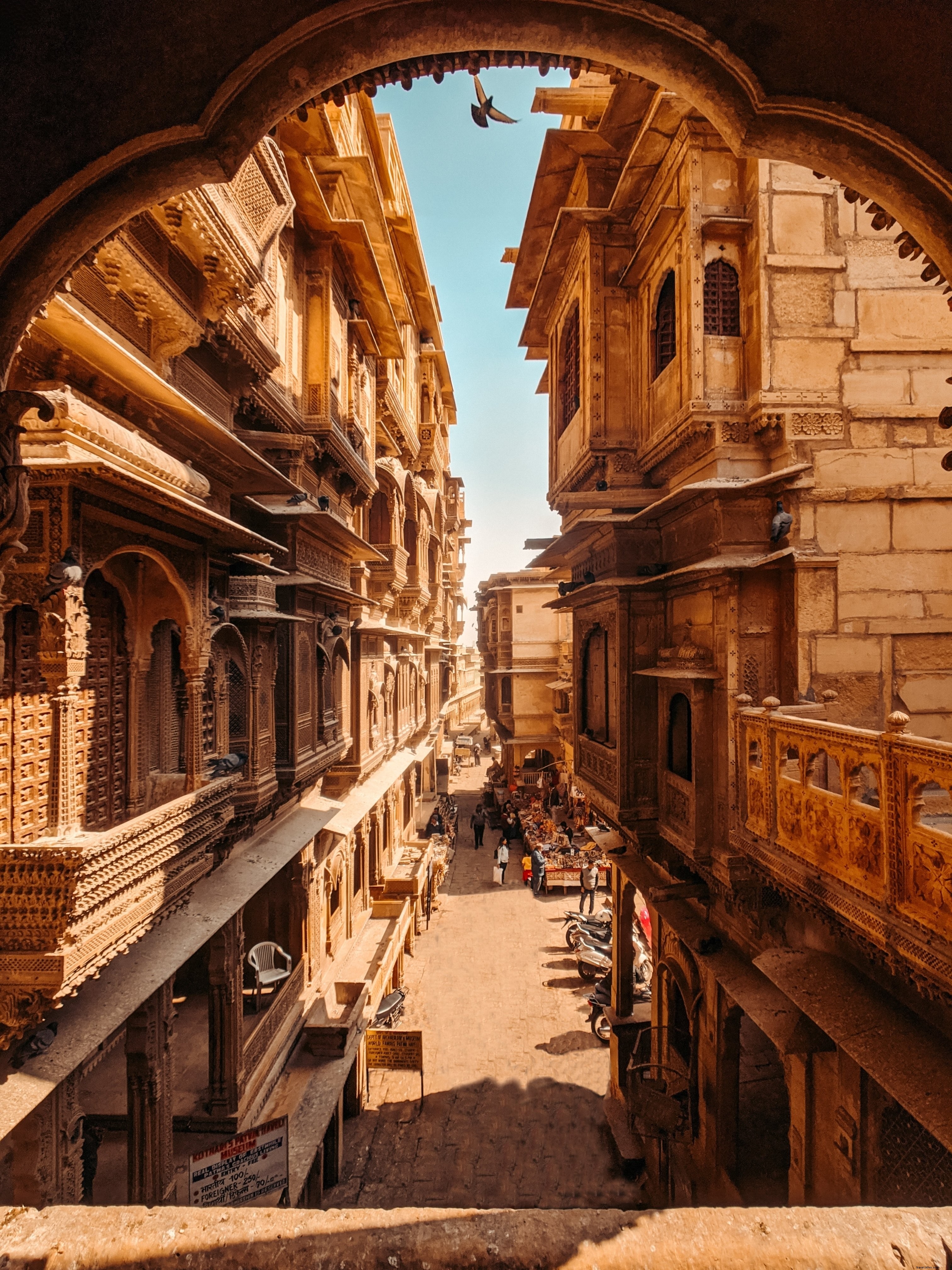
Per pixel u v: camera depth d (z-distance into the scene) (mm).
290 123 7789
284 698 8859
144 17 2068
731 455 6863
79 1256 1865
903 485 6512
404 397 18125
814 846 4555
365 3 2074
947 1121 3430
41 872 3512
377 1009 11570
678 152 7180
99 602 4945
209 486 5270
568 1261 1825
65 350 4047
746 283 6871
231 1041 7395
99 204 2264
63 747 3775
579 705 10797
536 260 11266
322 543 10484
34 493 3734
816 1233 1902
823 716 6148
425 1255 1848
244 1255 1864
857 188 2559
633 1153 8891
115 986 4828
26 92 2111
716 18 2178
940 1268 1821
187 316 5461
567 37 2230
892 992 4602
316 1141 7496
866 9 2131
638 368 8859
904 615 6406
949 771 3123
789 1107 8312
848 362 6594
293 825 9570
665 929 9117
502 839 23141
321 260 9594
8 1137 6219
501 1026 12758
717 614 6887
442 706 31844
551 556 11773
